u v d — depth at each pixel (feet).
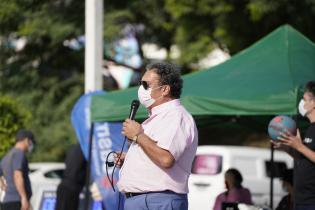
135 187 26.37
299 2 85.20
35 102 103.91
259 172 78.59
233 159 77.46
